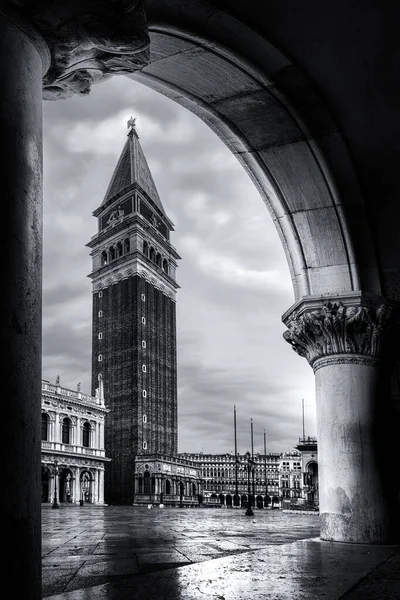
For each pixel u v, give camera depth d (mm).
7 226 3438
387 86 8094
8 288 3367
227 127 8234
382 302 8758
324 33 7301
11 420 3264
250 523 21891
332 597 4051
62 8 3930
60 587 5219
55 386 79875
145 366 101688
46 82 4461
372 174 8805
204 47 6777
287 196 8852
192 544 10578
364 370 8773
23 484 3291
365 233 8945
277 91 7598
